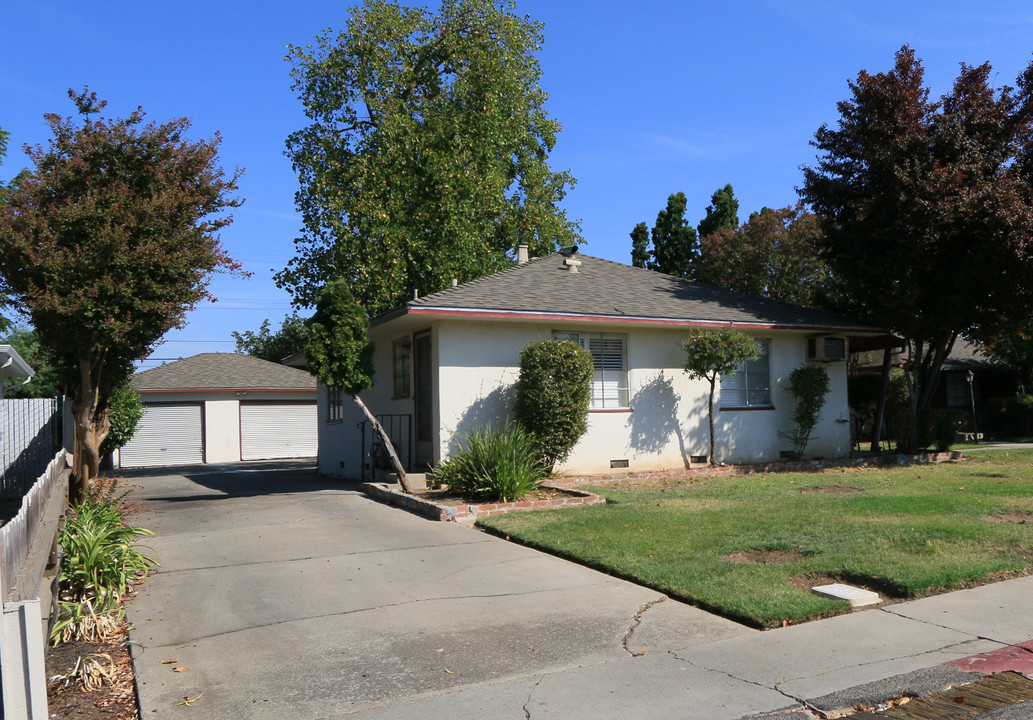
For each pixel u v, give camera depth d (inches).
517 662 199.0
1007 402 1089.4
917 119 639.8
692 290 696.4
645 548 316.2
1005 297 629.6
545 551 328.5
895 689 175.8
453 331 535.8
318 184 959.0
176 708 173.9
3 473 633.6
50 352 459.5
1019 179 622.2
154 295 407.2
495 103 1018.7
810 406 653.3
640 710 167.6
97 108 426.6
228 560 324.8
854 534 323.3
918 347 705.6
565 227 1194.6
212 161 440.5
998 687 178.9
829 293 772.6
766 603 235.3
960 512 370.0
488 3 1019.9
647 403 605.3
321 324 489.1
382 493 497.7
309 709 172.2
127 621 241.0
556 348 525.0
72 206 388.8
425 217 960.9
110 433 797.9
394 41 972.6
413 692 180.5
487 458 459.8
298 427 1237.1
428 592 268.7
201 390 1158.3
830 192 678.5
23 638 147.9
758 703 169.9
